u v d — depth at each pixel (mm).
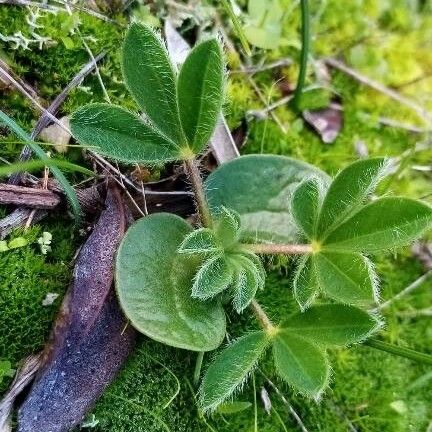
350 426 111
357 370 114
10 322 97
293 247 96
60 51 108
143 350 103
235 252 96
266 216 106
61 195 102
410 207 87
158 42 88
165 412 103
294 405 110
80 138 90
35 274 99
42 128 104
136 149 93
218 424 106
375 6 134
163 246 97
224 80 88
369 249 90
